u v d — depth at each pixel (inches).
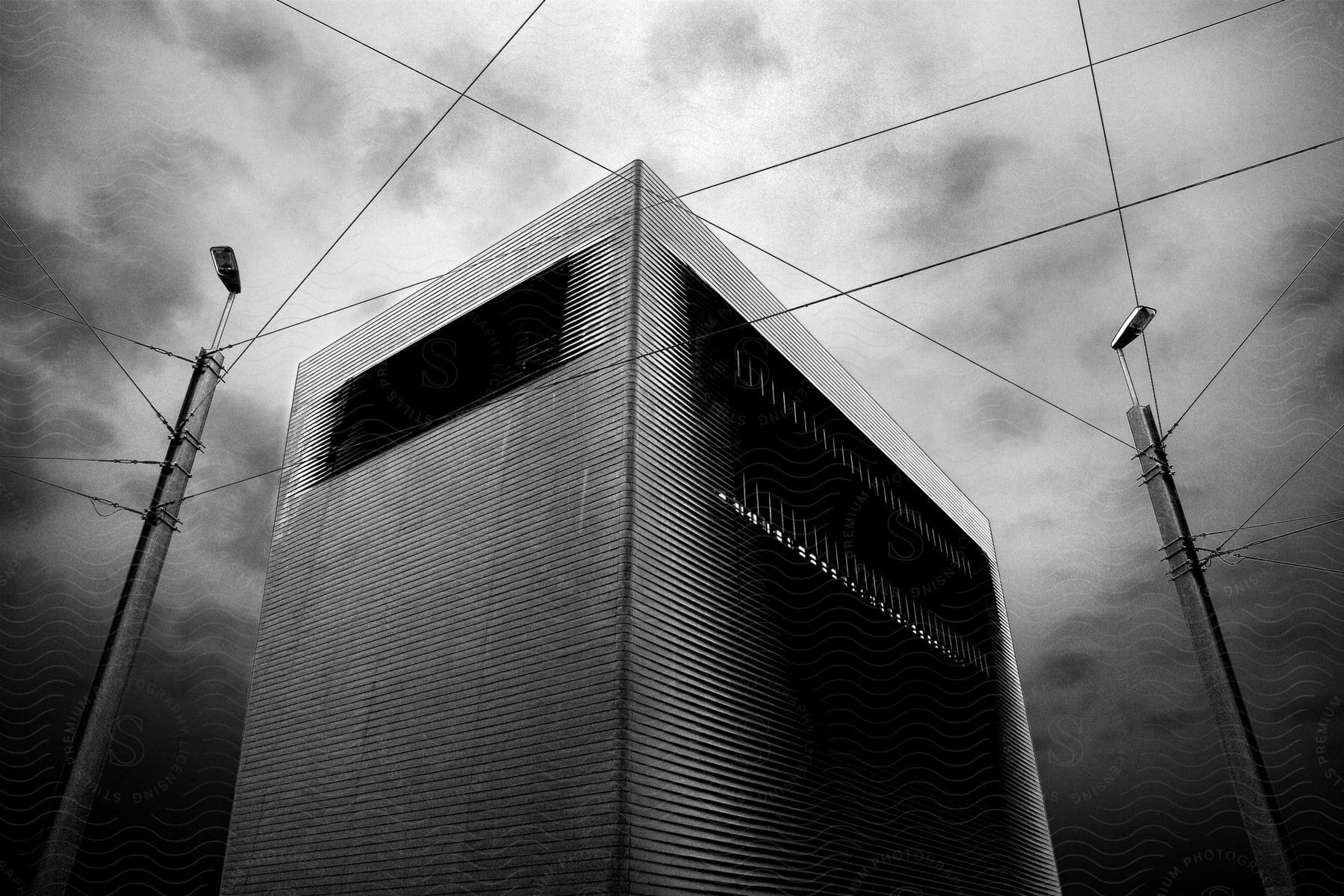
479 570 494.0
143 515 348.5
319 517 655.8
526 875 371.6
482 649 460.1
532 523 479.2
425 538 549.0
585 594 424.2
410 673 495.5
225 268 447.8
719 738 435.2
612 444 462.6
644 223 550.0
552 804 378.9
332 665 555.2
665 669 413.7
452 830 414.6
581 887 348.5
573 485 470.0
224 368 406.9
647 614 415.2
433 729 458.3
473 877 392.2
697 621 452.4
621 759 365.1
